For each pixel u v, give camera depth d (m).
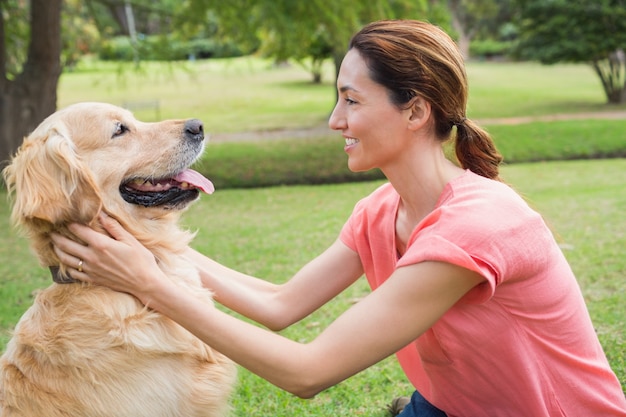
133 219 2.70
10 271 6.34
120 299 2.38
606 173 10.93
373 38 2.12
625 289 4.93
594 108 19.81
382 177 12.20
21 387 2.44
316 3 12.01
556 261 2.15
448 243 1.97
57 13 11.72
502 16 47.88
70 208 2.37
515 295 2.08
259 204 9.57
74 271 2.33
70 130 2.61
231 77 35.72
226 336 2.08
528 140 14.08
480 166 2.35
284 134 16.91
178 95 27.64
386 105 2.11
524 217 2.06
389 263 2.47
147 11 13.75
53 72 11.88
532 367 2.14
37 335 2.44
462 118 2.22
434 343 2.27
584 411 2.22
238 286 2.74
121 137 2.71
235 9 13.00
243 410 3.41
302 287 2.69
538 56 21.06
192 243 7.07
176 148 2.77
